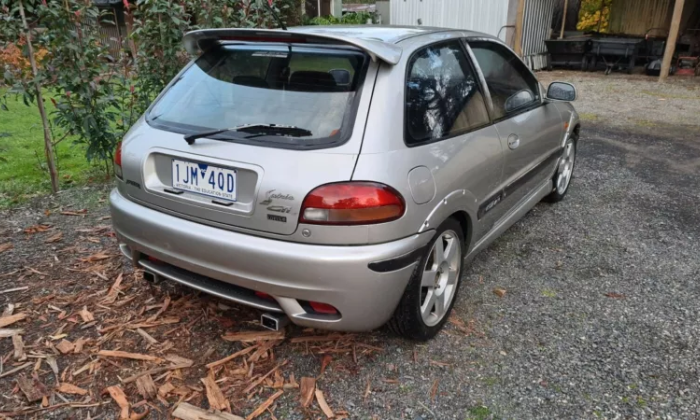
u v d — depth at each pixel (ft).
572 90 12.32
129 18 17.20
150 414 7.19
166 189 8.02
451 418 7.22
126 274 10.82
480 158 9.19
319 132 7.27
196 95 8.66
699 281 11.01
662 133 24.36
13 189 15.83
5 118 27.30
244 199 7.30
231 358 8.29
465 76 9.57
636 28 46.11
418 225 7.54
